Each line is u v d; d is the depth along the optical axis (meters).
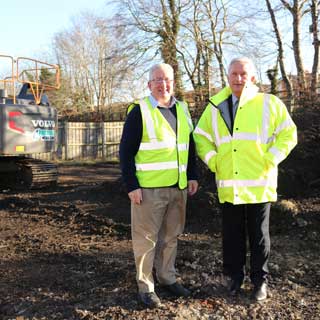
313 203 6.75
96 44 48.00
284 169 7.64
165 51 24.52
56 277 4.96
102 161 21.45
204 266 5.00
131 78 26.14
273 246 5.61
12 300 4.37
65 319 3.91
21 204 9.30
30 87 11.49
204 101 12.66
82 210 8.39
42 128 11.20
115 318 3.86
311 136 8.31
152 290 4.11
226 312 3.93
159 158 4.01
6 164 11.46
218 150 4.17
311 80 12.16
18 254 5.93
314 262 5.07
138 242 4.08
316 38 16.03
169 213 4.19
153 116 4.02
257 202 4.04
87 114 32.19
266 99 4.10
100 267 5.21
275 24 17.84
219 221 6.81
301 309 4.00
